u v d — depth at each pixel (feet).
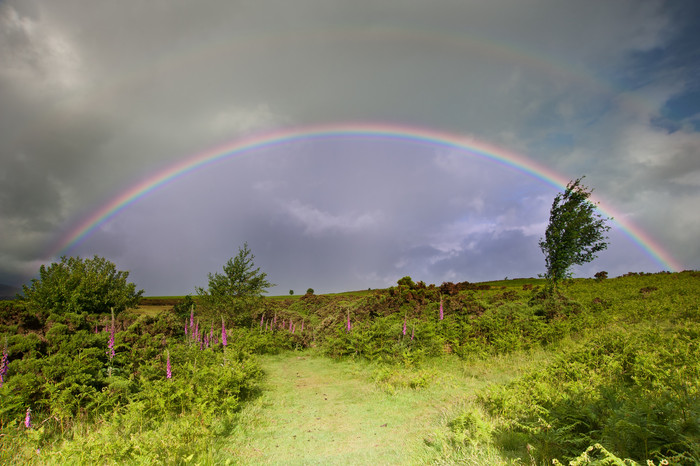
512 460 16.46
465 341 54.65
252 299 89.97
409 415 29.71
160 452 20.02
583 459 13.80
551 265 74.59
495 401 25.90
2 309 40.70
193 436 22.98
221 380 34.17
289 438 25.85
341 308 90.33
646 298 77.61
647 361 28.78
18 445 21.52
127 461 19.45
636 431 15.38
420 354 50.31
